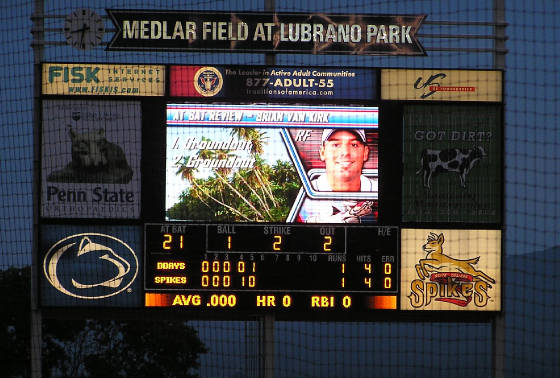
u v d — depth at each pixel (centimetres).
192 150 2338
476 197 2345
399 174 2339
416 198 2339
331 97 2347
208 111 2342
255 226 2320
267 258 2314
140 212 2330
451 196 2342
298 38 2389
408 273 2334
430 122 2347
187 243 2320
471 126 2350
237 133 2338
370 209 2333
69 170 2333
